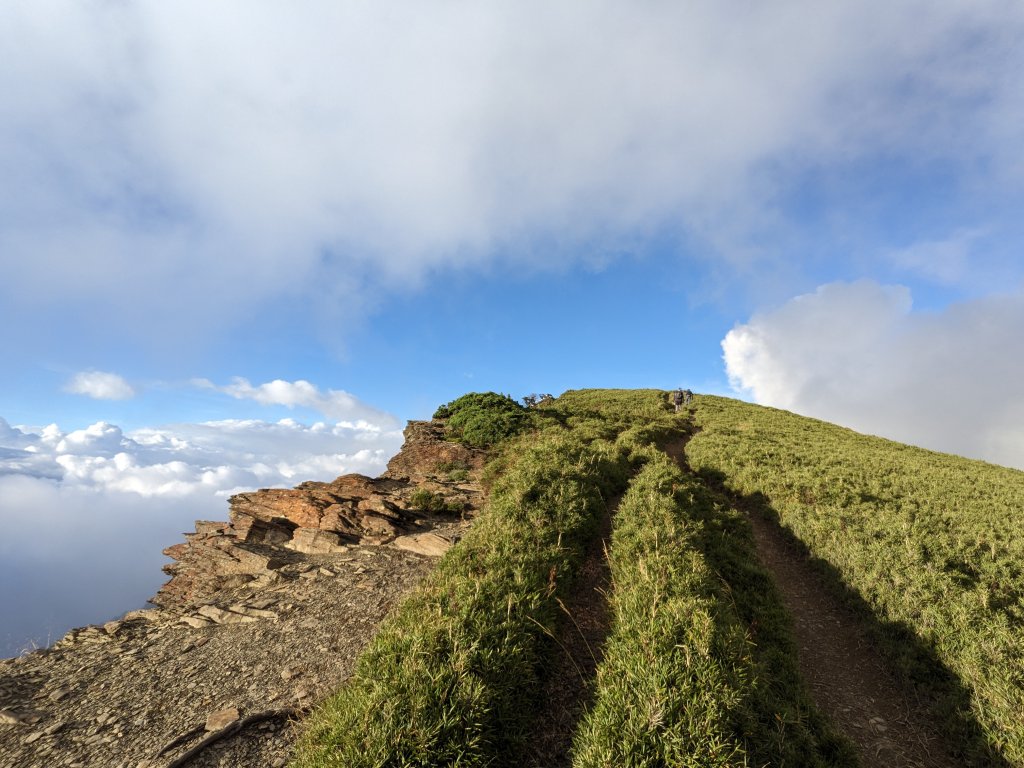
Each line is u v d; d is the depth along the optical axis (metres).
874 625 8.96
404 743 4.70
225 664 8.08
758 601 9.27
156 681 7.65
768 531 14.79
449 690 5.36
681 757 4.45
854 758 5.69
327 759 4.66
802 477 18.22
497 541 9.80
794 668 7.36
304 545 14.03
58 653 8.91
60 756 5.89
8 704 7.05
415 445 27.41
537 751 5.41
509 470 17.97
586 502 12.41
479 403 32.75
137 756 5.84
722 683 5.38
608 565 9.80
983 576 10.32
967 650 7.50
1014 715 6.14
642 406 45.78
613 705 5.21
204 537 14.99
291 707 6.50
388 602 10.02
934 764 6.14
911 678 7.70
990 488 19.14
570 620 8.12
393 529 14.50
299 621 9.52
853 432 38.44
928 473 21.25
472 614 6.79
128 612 10.95
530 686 6.14
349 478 20.16
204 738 5.89
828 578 11.03
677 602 6.95
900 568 10.21
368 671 5.98
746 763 4.43
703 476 20.81
